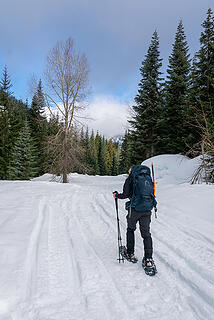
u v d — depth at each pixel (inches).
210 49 503.5
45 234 148.4
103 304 79.4
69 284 91.7
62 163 674.8
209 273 97.9
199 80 498.9
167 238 142.6
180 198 219.6
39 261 108.7
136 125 731.4
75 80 649.6
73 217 199.6
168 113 634.2
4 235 132.8
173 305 80.0
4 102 1008.2
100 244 138.1
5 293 78.7
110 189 399.5
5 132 956.6
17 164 905.5
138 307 78.5
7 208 204.5
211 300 81.1
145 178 112.0
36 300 78.8
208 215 170.4
